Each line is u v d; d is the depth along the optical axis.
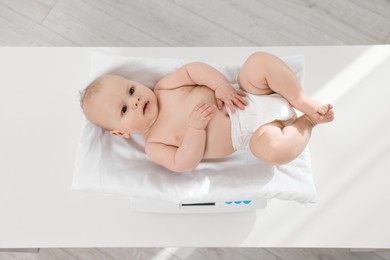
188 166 0.97
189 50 1.26
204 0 1.78
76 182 0.98
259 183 0.98
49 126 1.21
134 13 1.77
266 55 0.97
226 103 1.00
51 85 1.24
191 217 1.11
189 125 0.97
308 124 0.96
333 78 1.22
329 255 1.49
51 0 1.78
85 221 1.11
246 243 1.08
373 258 1.48
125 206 1.12
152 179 0.99
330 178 1.13
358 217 1.09
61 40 1.73
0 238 1.09
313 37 1.73
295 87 0.95
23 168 1.16
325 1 1.77
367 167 1.13
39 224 1.10
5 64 1.25
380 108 1.18
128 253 1.50
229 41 1.73
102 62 1.09
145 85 1.15
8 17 1.76
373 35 1.73
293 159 0.94
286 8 1.77
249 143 0.98
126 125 1.00
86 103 1.02
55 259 1.50
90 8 1.77
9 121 1.21
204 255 1.50
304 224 1.09
